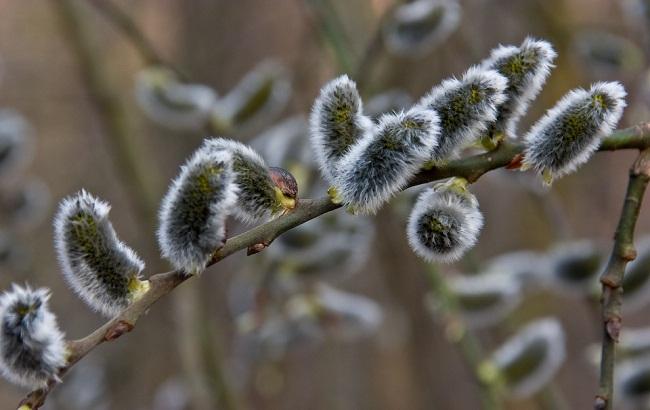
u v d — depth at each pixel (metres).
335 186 0.54
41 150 1.44
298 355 1.21
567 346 1.25
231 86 1.26
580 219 1.16
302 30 1.20
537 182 0.81
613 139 0.57
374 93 0.88
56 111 1.42
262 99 0.83
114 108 1.04
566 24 1.09
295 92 1.00
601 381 0.56
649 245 0.72
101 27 1.16
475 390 1.16
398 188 0.54
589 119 0.54
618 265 0.56
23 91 1.42
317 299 0.86
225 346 1.13
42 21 1.45
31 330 0.51
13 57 1.45
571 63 1.04
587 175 1.12
